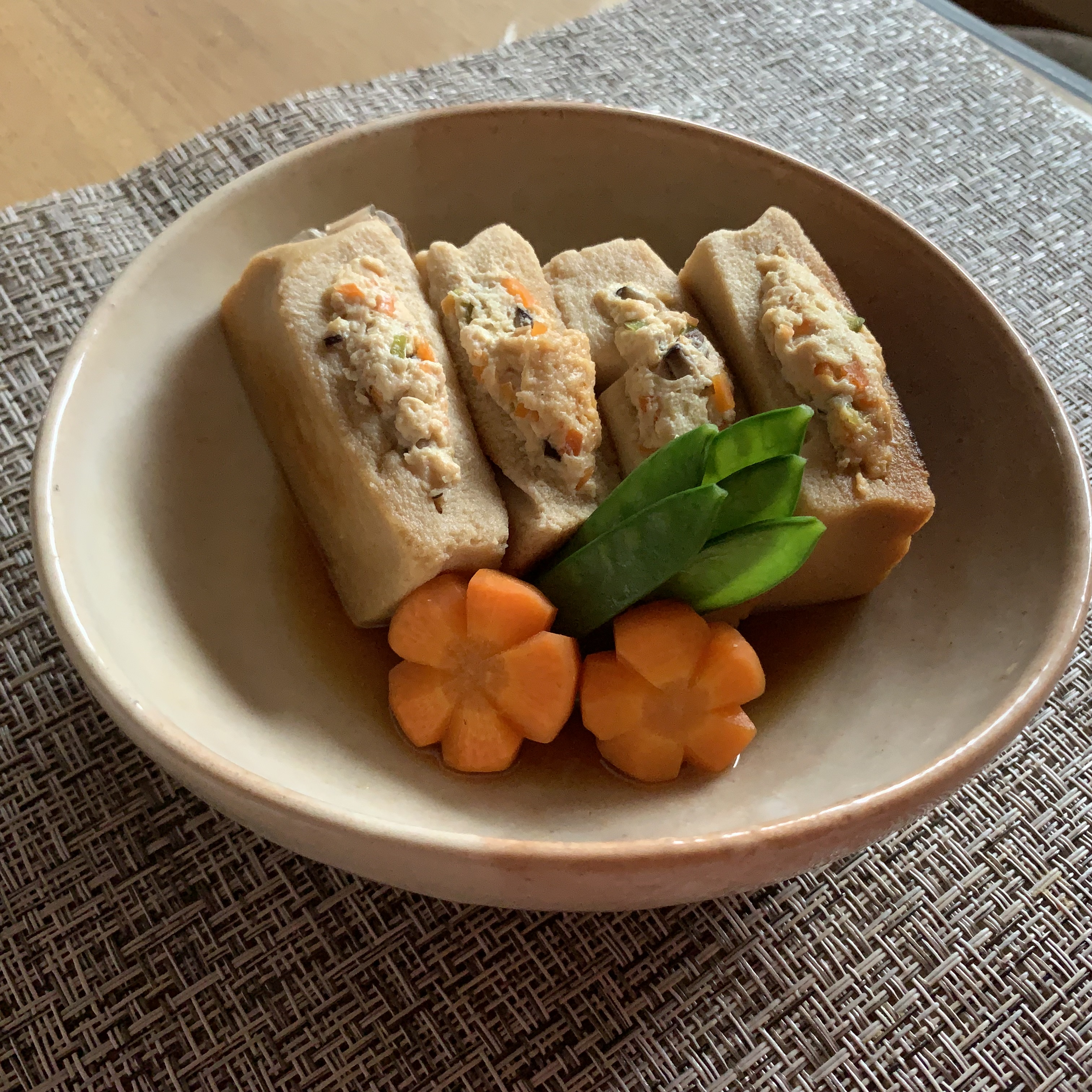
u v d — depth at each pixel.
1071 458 0.23
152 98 0.32
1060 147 0.36
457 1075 0.20
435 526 0.22
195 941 0.21
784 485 0.21
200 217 0.24
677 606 0.22
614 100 0.35
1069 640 0.21
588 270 0.26
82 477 0.20
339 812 0.17
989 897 0.23
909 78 0.37
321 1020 0.20
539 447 0.23
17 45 0.33
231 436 0.24
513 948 0.21
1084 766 0.25
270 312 0.23
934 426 0.25
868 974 0.22
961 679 0.22
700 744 0.22
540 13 0.37
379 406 0.22
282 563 0.24
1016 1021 0.22
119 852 0.22
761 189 0.27
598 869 0.17
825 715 0.23
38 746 0.23
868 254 0.26
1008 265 0.33
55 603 0.18
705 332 0.26
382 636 0.24
